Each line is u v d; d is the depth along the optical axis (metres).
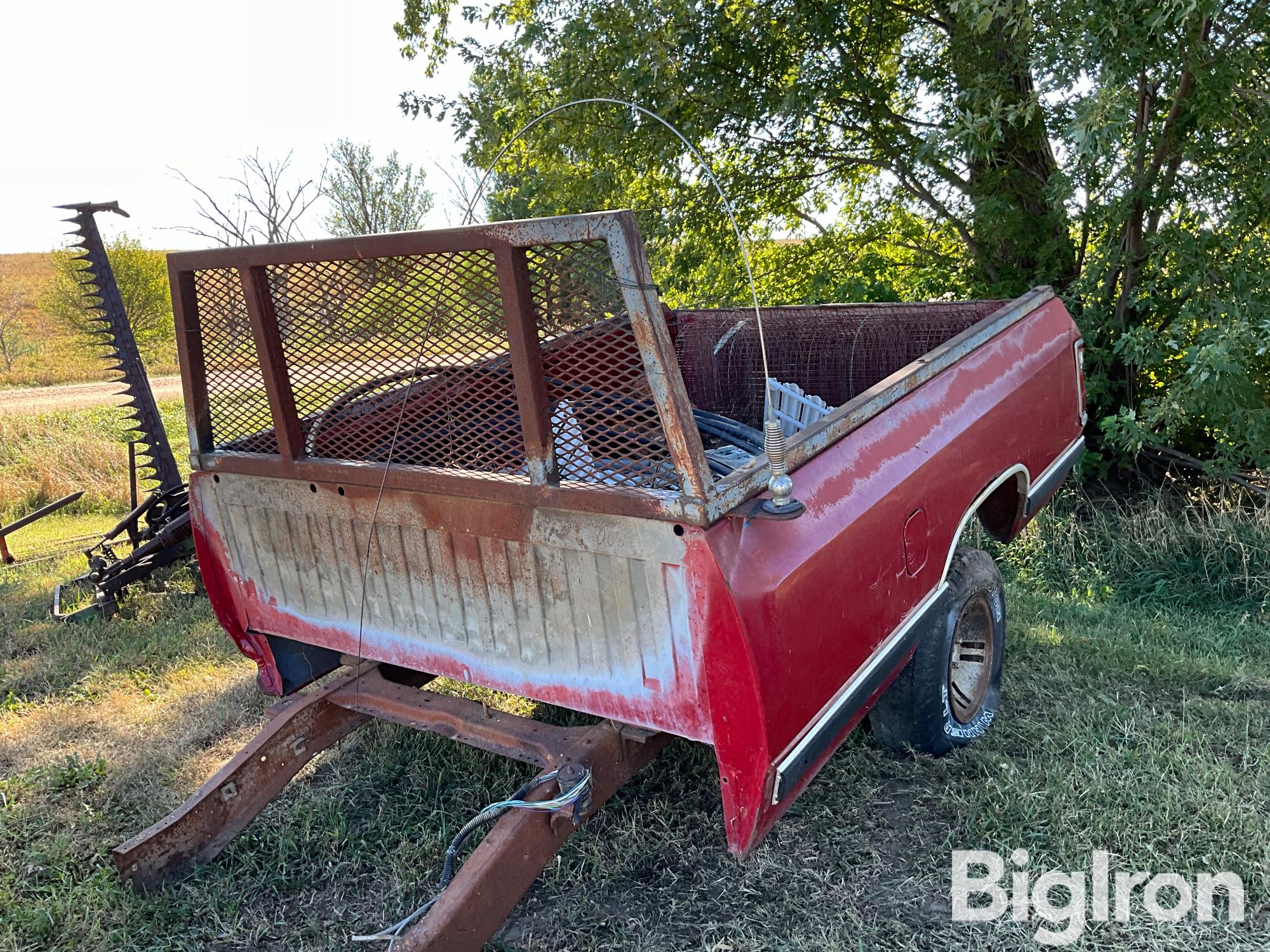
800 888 2.72
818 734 2.30
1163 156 6.04
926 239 8.69
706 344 5.06
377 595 2.74
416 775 3.41
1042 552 5.75
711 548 2.04
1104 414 6.73
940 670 3.12
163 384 22.61
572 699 2.42
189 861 2.88
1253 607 5.09
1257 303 5.45
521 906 2.75
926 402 3.03
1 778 3.68
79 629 5.33
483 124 9.32
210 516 3.08
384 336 2.45
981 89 6.62
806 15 7.55
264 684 3.29
